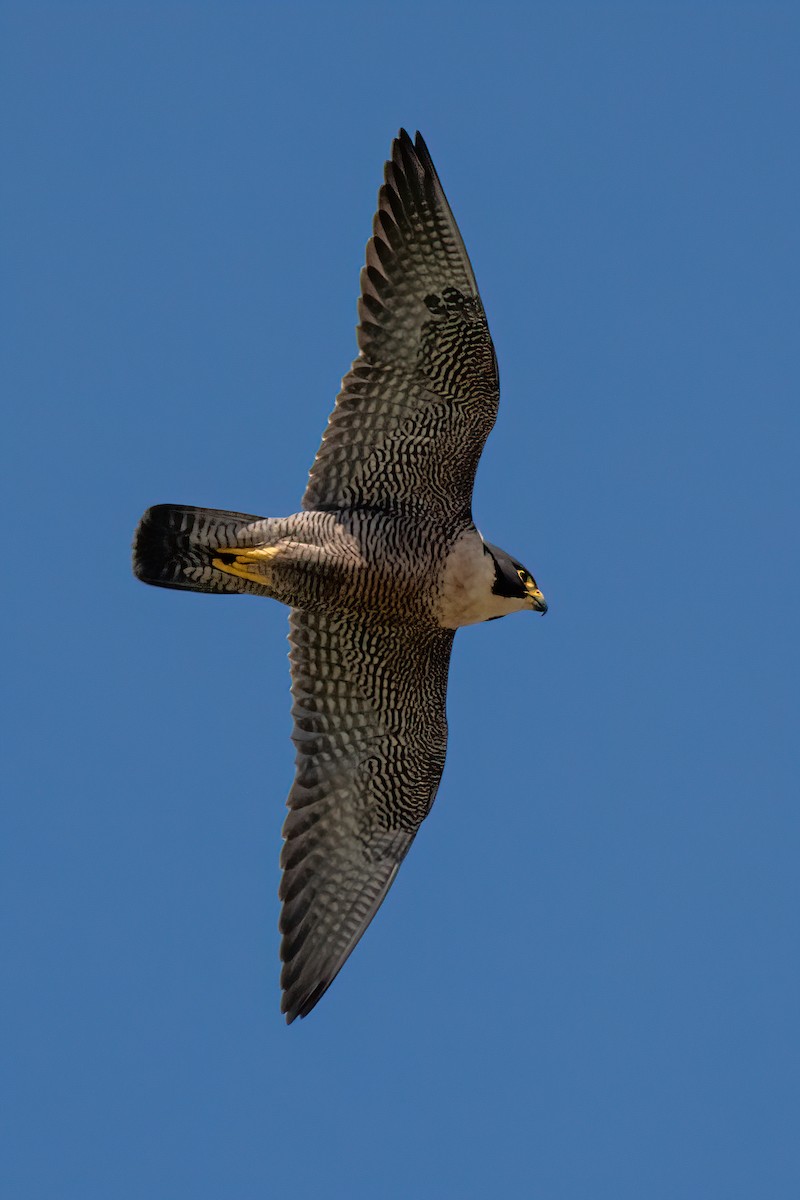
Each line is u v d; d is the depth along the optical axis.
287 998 15.03
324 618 15.38
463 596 15.19
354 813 15.69
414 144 14.37
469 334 14.59
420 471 14.94
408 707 15.79
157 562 14.87
